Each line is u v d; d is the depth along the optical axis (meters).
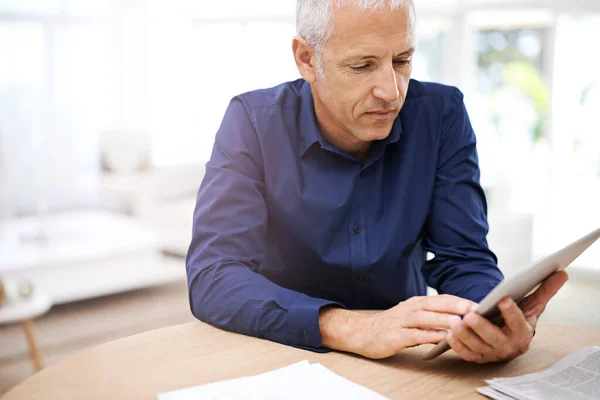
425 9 5.07
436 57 5.22
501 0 4.70
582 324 3.03
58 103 5.61
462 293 1.25
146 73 5.98
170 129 6.15
